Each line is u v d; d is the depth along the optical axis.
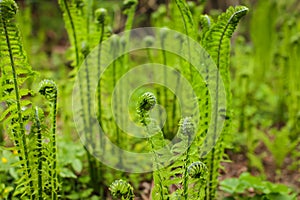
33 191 1.36
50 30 3.95
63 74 2.34
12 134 1.32
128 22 1.71
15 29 1.26
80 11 1.63
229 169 1.97
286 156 2.10
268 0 2.52
